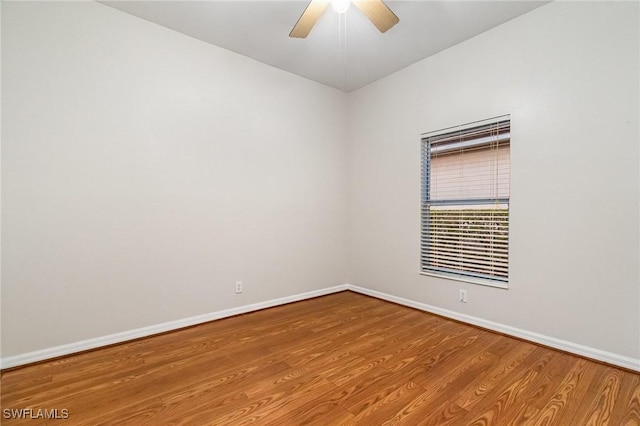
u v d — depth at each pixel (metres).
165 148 2.74
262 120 3.38
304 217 3.77
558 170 2.33
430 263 3.29
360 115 4.03
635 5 2.00
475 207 2.89
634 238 2.02
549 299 2.39
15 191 2.11
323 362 2.18
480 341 2.52
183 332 2.75
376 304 3.59
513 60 2.56
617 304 2.09
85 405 1.70
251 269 3.31
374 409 1.65
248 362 2.19
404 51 3.11
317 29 2.74
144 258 2.63
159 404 1.70
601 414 1.59
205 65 2.96
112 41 2.46
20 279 2.13
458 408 1.65
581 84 2.21
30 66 2.15
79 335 2.34
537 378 1.94
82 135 2.35
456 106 2.98
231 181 3.15
